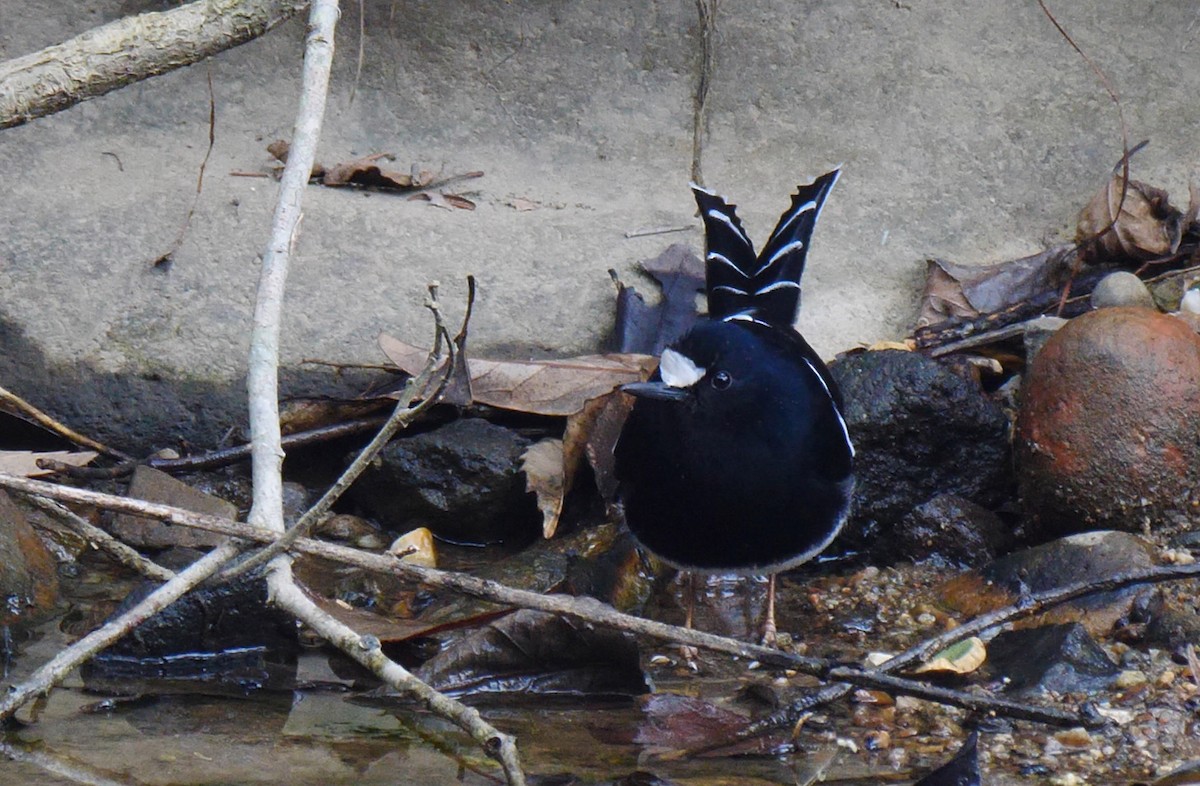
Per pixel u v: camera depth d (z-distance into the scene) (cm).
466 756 700
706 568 856
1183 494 901
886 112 1285
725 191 1274
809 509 830
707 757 704
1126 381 897
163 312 1090
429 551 972
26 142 1209
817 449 819
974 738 669
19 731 716
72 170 1196
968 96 1281
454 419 1062
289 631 827
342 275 1134
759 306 989
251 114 1278
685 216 1241
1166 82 1276
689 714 751
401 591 923
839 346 1126
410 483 1018
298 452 1068
